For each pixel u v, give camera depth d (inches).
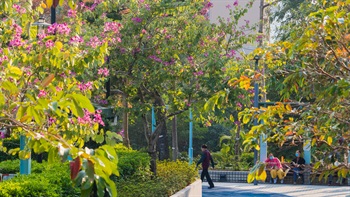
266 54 314.3
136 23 697.6
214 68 684.7
